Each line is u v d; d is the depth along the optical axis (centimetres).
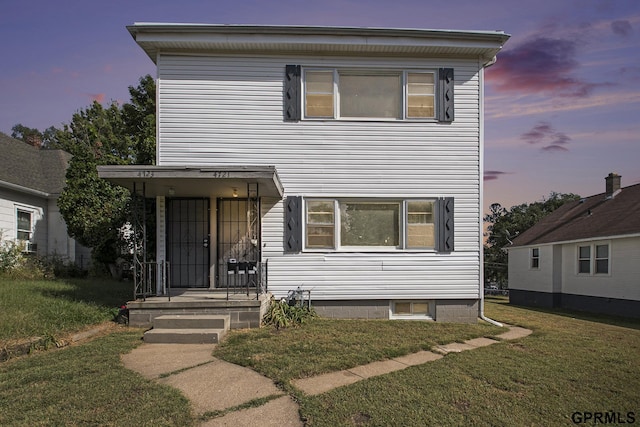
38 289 966
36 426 335
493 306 1655
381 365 541
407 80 924
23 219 1487
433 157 921
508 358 584
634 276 1380
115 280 1404
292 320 783
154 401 389
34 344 561
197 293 856
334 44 879
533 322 1007
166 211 912
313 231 907
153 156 1390
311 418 361
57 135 2759
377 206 923
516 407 402
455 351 629
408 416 370
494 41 894
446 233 912
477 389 446
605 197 1916
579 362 574
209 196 911
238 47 885
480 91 932
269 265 894
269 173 713
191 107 888
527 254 2012
